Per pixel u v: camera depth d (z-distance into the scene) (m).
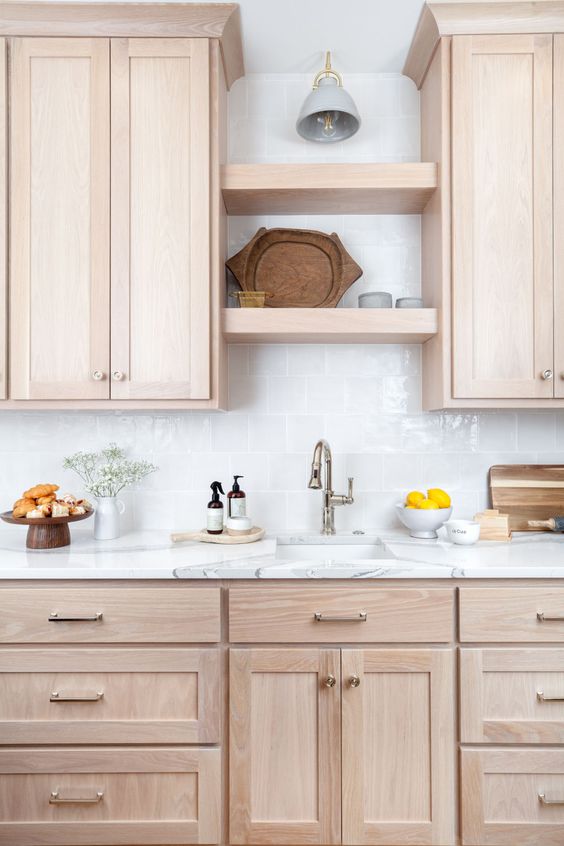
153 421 2.05
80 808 1.47
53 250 1.69
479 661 1.46
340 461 2.05
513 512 2.01
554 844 1.45
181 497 2.05
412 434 2.05
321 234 1.97
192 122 1.69
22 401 1.71
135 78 1.69
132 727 1.46
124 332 1.69
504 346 1.71
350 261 1.94
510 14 1.68
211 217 1.72
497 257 1.70
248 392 2.05
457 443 2.05
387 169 1.76
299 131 1.93
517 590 1.47
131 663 1.46
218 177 1.72
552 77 1.70
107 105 1.69
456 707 1.47
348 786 1.46
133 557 1.59
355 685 1.46
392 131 2.05
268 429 2.05
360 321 1.76
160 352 1.70
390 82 2.06
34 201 1.69
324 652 1.46
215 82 1.71
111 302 1.69
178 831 1.46
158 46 1.69
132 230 1.69
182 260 1.70
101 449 2.04
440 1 1.66
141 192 1.69
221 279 1.79
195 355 1.70
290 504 2.05
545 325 1.71
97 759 1.46
